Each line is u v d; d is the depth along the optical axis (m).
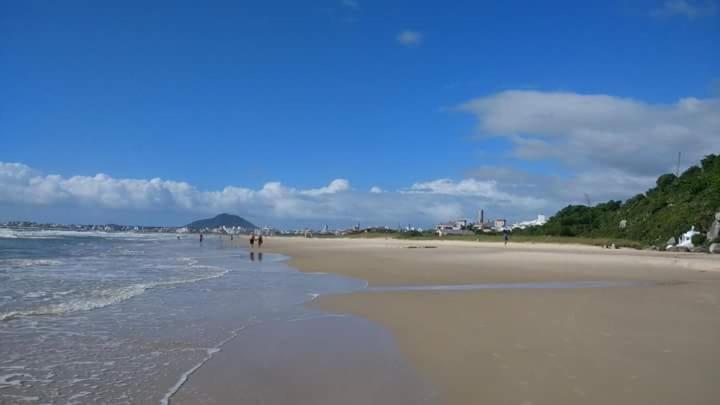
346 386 7.47
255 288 20.23
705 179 73.12
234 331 11.61
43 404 6.87
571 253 47.69
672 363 8.30
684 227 62.84
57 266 31.31
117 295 17.53
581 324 11.72
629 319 12.31
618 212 98.75
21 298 16.67
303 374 8.14
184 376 8.11
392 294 17.88
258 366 8.66
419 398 6.85
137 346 10.16
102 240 102.31
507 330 11.12
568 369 8.02
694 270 28.55
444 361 8.70
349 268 31.11
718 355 8.83
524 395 6.84
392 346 9.95
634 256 41.28
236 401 6.91
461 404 6.57
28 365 8.77
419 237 142.25
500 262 35.28
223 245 89.38
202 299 16.92
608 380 7.43
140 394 7.25
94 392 7.36
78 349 9.90
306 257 45.50
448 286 20.67
